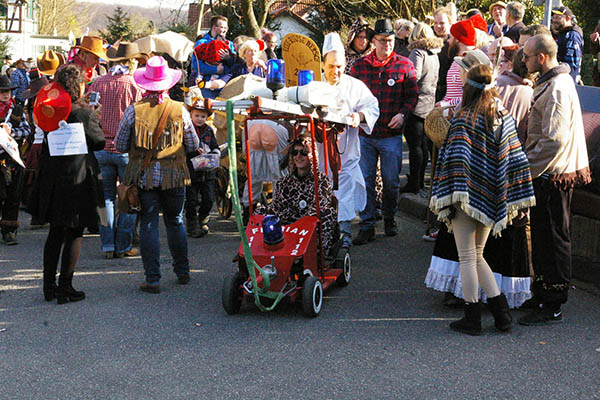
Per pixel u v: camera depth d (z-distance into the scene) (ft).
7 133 26.30
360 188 23.66
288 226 19.16
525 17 74.28
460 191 15.87
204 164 26.11
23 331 17.33
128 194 19.80
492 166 16.20
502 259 17.88
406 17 92.22
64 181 19.02
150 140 19.81
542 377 14.16
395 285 20.83
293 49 23.06
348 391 13.66
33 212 19.47
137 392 13.80
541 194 17.13
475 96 16.42
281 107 17.48
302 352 15.69
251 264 17.46
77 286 21.17
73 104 19.36
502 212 16.17
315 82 18.63
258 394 13.61
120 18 126.00
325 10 105.50
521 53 19.19
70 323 17.89
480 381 14.01
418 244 25.72
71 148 18.97
